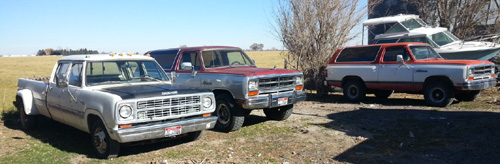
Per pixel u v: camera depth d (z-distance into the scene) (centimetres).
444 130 752
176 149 684
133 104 589
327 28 1359
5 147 723
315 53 1377
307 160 600
